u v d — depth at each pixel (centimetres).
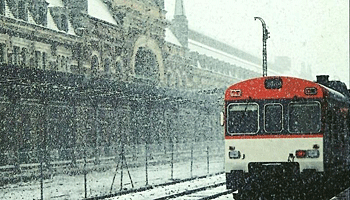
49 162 2878
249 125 1712
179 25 6169
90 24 4091
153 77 5116
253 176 1706
